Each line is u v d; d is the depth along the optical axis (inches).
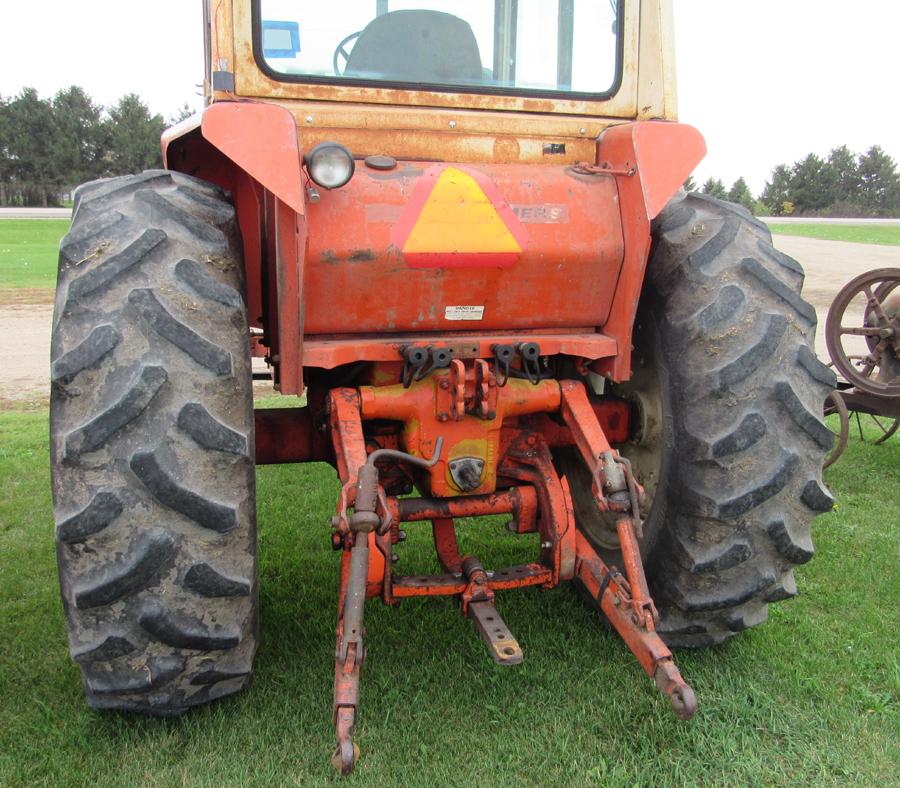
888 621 132.3
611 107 113.9
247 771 95.5
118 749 99.2
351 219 97.1
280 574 147.7
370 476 88.0
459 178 101.2
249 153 86.4
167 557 86.1
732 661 118.7
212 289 87.0
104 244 86.1
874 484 203.6
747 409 100.7
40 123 2341.3
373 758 98.0
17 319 442.3
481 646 122.3
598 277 107.6
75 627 89.2
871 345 215.0
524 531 116.0
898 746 101.7
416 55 106.6
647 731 103.2
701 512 103.6
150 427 83.4
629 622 96.8
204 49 137.1
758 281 103.3
